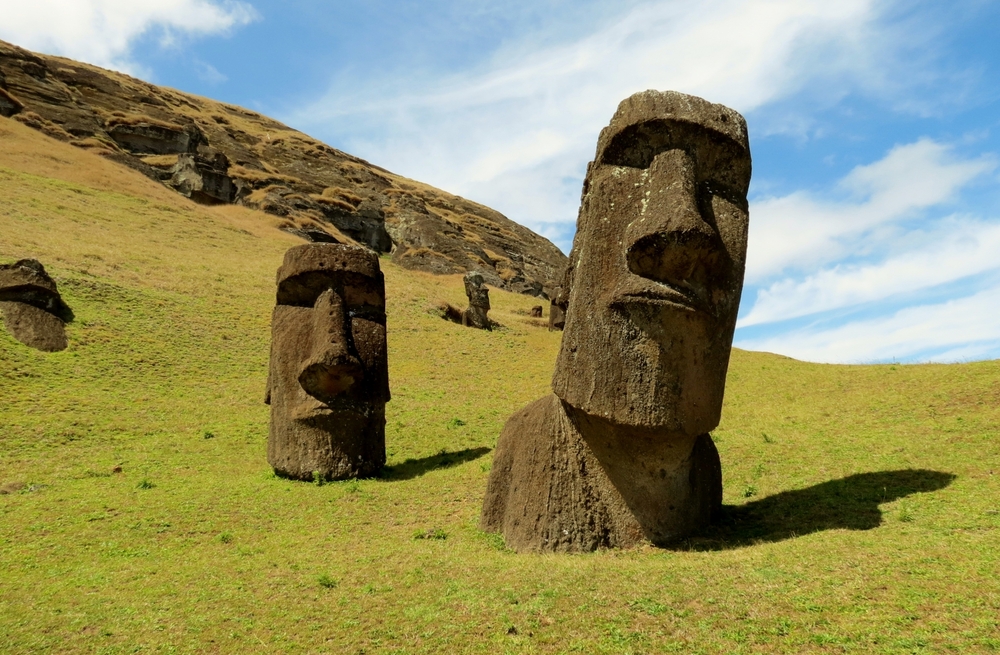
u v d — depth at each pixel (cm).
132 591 768
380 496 1236
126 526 1074
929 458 1022
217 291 3291
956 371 1584
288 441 1391
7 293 2278
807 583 621
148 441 1677
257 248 4606
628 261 819
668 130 846
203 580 798
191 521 1105
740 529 876
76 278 2762
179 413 1917
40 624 666
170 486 1328
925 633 511
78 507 1170
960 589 568
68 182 4691
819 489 984
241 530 1066
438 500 1202
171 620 669
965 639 496
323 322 1406
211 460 1557
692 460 894
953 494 852
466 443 1697
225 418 1919
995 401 1247
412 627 618
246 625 648
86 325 2397
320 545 967
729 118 855
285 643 606
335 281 1452
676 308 792
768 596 604
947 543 679
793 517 885
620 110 886
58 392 1905
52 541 1002
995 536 684
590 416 841
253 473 1448
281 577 793
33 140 5225
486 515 992
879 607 558
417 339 3131
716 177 861
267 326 2936
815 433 1287
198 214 5116
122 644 618
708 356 823
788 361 2497
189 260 3775
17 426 1638
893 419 1284
